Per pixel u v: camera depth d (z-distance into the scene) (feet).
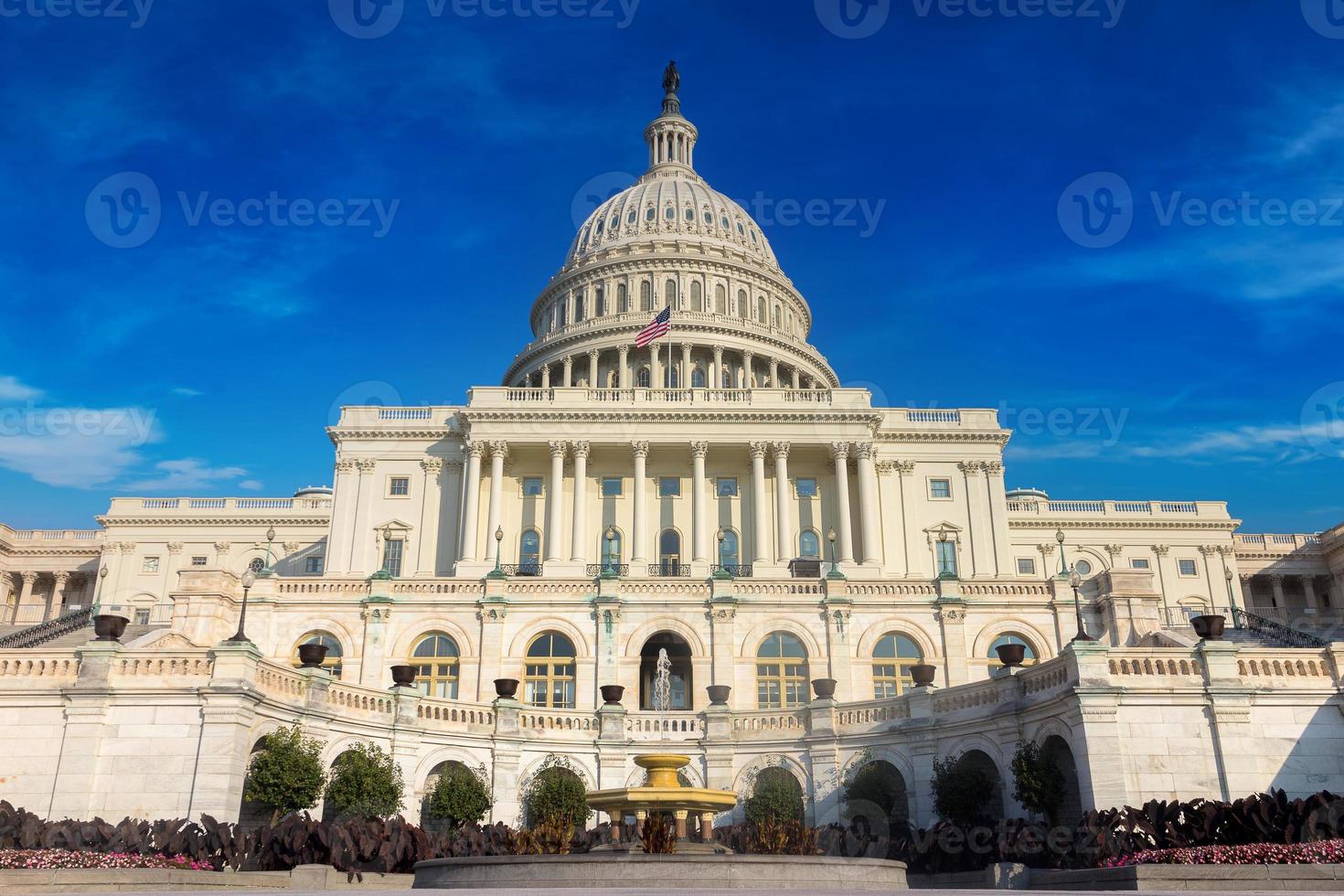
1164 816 64.95
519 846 72.08
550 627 128.57
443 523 208.03
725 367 284.82
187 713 79.15
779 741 104.06
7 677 81.00
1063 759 85.66
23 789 77.56
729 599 129.59
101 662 80.33
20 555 272.51
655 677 140.15
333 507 209.05
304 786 80.23
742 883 52.47
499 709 102.99
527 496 212.23
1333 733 78.28
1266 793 71.46
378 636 128.06
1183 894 48.78
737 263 305.32
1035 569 252.83
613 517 211.61
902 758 97.60
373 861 66.95
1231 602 248.93
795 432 211.41
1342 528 260.42
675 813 69.26
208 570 126.00
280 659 127.13
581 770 104.47
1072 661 80.74
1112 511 260.42
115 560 258.98
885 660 128.77
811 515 214.07
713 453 214.90
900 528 213.66
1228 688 78.69
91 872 52.11
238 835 66.90
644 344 239.30
